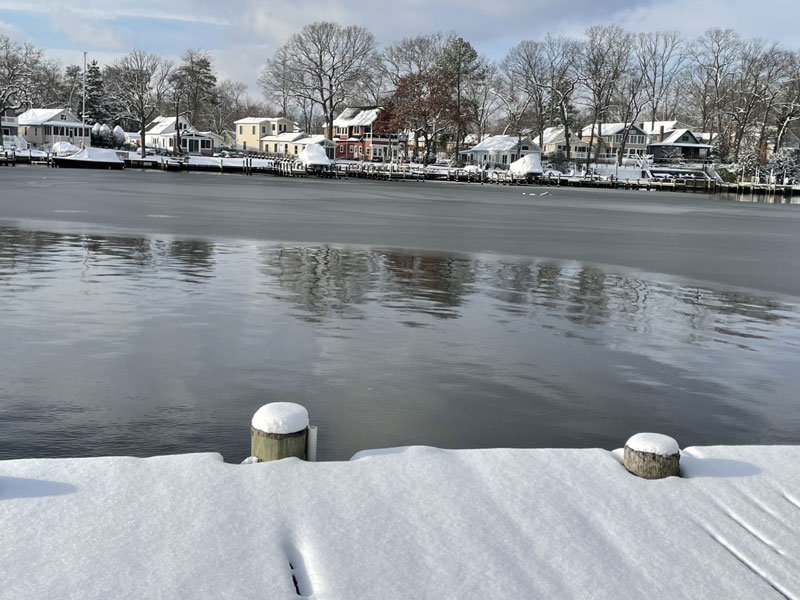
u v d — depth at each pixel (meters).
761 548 3.44
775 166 95.56
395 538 3.29
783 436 6.36
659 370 8.26
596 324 10.58
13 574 2.88
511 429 6.27
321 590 2.94
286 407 4.00
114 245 17.19
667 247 22.34
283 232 21.84
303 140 122.56
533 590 3.03
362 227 24.77
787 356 9.08
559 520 3.54
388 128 102.44
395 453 4.10
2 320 9.44
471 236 23.20
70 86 144.12
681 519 3.63
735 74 115.38
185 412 6.38
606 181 89.12
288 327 9.61
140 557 3.04
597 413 6.75
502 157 108.94
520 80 115.94
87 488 3.52
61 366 7.58
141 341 8.69
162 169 87.62
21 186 42.12
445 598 2.94
